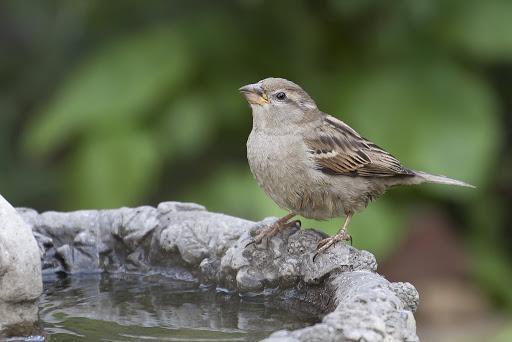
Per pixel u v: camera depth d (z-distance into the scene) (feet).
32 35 47.98
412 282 45.24
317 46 43.47
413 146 40.27
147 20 45.65
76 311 23.12
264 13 43.86
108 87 41.45
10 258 19.83
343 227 27.86
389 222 39.32
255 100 27.17
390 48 42.52
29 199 45.16
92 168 40.06
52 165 46.39
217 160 44.16
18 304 20.22
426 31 42.57
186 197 40.11
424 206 45.50
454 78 41.60
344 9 40.68
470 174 40.04
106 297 24.45
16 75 47.34
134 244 26.13
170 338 20.79
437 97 41.42
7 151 46.19
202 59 42.70
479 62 44.62
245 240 24.36
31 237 20.40
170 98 41.39
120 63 41.96
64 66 46.75
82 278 26.37
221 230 25.08
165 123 41.11
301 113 27.35
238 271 24.02
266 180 27.48
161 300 24.08
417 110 41.04
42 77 46.85
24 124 46.65
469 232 46.34
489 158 42.11
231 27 43.73
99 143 40.32
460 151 40.27
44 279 26.32
